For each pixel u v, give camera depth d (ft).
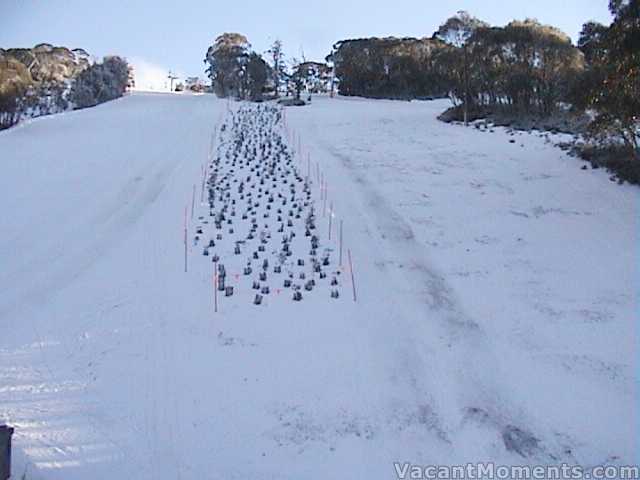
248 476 24.39
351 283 41.04
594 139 66.80
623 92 52.08
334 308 37.60
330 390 29.81
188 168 71.72
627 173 59.77
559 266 43.73
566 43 95.04
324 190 60.39
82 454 25.46
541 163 68.23
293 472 24.64
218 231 50.34
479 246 47.19
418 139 85.10
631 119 56.34
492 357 32.89
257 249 46.44
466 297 39.45
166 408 28.45
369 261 44.50
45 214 57.72
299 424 27.43
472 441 26.63
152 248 47.75
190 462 25.08
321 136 89.61
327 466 24.99
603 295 39.52
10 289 41.78
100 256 47.24
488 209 54.80
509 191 59.36
